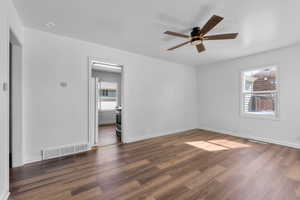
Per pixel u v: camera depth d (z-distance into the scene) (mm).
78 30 2521
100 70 6148
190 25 2330
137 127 3838
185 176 2018
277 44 3127
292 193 1639
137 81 3830
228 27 2391
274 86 3512
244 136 4055
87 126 3035
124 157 2686
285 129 3301
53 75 2639
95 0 1741
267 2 1777
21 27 2275
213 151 2992
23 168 2229
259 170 2176
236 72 4223
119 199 1553
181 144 3479
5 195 1499
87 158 2635
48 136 2602
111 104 6578
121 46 3275
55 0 1731
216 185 1807
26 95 2402
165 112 4473
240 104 4121
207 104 5055
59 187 1758
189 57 4129
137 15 2072
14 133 2268
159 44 3166
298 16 2064
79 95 2928
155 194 1636
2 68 1433
